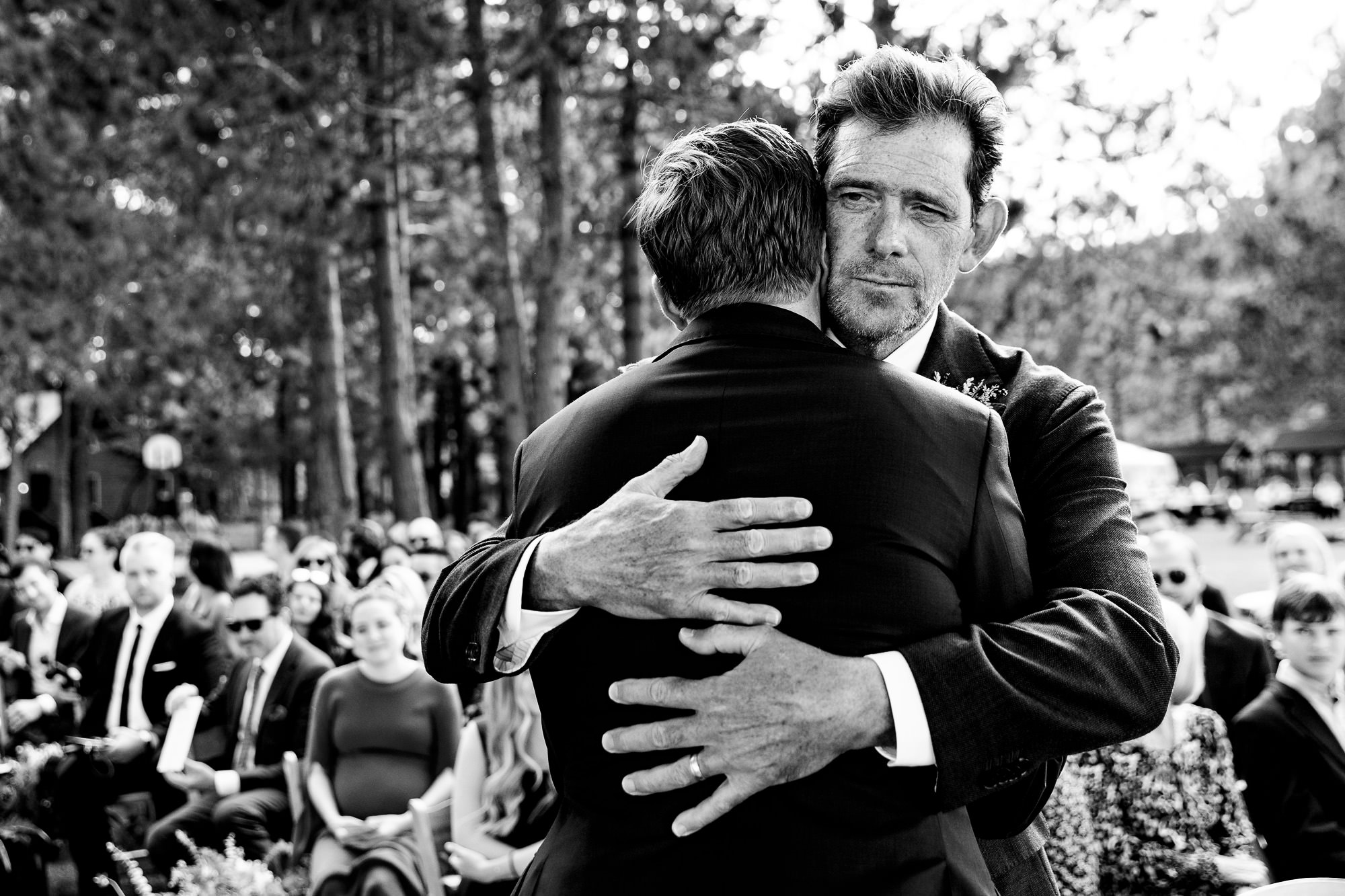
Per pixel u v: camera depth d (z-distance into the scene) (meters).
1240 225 35.50
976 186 1.78
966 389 1.96
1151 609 1.52
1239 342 42.28
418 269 17.59
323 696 5.11
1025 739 1.33
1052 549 1.65
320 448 14.09
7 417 24.59
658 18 10.21
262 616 6.00
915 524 1.36
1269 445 49.91
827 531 1.34
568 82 11.44
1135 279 10.79
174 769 5.45
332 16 10.53
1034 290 10.14
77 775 6.04
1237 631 4.80
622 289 11.75
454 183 13.73
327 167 10.52
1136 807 3.27
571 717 1.46
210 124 10.43
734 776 1.31
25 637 8.42
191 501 34.84
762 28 10.03
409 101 11.52
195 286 16.89
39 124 12.08
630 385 1.52
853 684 1.31
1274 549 6.21
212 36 10.52
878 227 1.68
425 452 36.09
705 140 1.58
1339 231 40.12
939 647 1.33
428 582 8.74
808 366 1.44
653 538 1.36
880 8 8.16
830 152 1.74
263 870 4.28
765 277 1.52
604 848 1.40
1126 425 47.75
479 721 4.29
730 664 1.36
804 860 1.31
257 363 24.22
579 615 1.46
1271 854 3.59
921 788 1.36
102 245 14.12
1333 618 3.63
